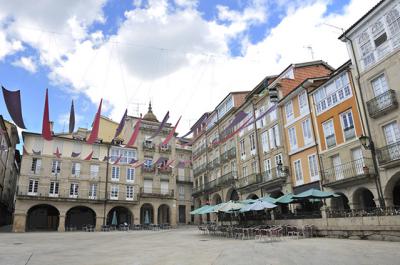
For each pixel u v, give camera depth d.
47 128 12.88
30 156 36.03
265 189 29.69
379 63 19.36
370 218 14.89
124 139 46.44
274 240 16.89
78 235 26.83
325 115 23.52
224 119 39.47
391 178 17.94
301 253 11.12
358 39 21.02
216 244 16.20
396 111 18.08
